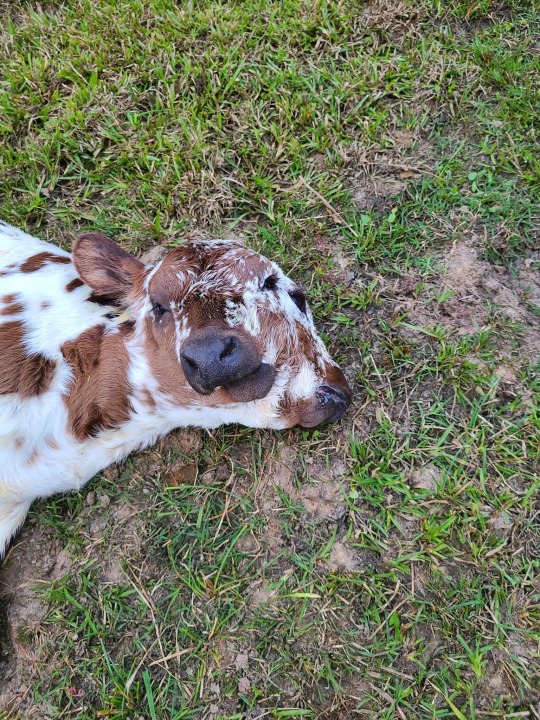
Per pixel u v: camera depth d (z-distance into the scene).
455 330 0.70
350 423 0.67
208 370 0.45
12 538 0.66
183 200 0.79
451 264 0.73
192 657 0.59
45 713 0.59
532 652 0.56
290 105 0.83
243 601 0.61
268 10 0.89
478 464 0.63
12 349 0.60
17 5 0.95
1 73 0.89
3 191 0.83
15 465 0.61
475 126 0.81
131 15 0.90
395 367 0.69
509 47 0.85
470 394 0.67
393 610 0.59
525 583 0.59
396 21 0.87
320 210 0.79
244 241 0.77
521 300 0.71
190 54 0.87
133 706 0.58
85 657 0.60
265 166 0.80
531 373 0.67
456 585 0.59
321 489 0.64
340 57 0.86
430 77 0.83
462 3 0.87
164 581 0.63
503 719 0.54
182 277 0.52
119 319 0.61
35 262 0.67
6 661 0.61
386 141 0.80
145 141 0.83
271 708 0.57
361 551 0.62
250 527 0.64
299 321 0.58
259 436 0.67
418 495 0.62
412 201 0.77
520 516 0.61
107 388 0.61
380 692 0.56
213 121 0.83
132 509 0.66
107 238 0.62
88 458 0.64
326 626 0.59
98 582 0.63
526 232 0.74
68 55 0.88
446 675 0.56
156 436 0.67
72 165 0.83
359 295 0.73
